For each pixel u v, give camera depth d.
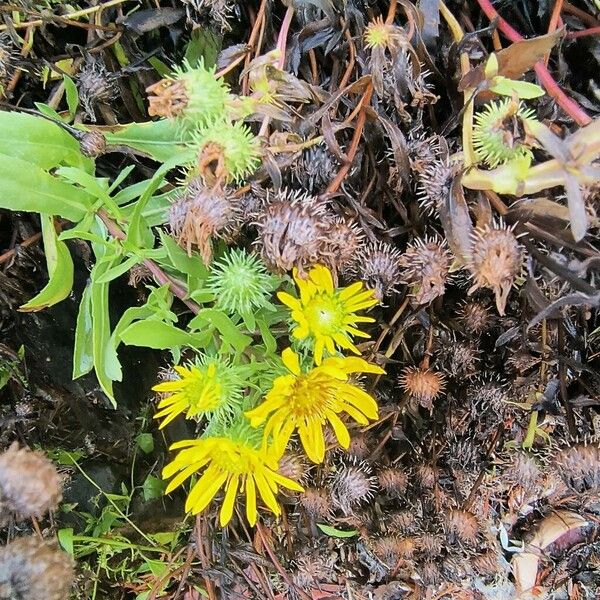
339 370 0.18
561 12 0.21
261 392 0.19
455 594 0.32
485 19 0.21
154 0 0.23
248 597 0.29
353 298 0.18
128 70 0.22
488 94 0.18
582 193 0.16
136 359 0.29
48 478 0.20
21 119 0.19
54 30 0.23
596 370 0.23
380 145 0.20
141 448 0.31
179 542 0.31
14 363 0.26
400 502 0.27
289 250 0.16
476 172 0.17
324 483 0.25
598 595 0.32
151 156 0.20
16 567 0.19
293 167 0.19
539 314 0.17
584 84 0.22
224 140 0.16
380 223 0.19
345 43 0.20
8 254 0.24
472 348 0.23
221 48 0.22
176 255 0.19
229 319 0.19
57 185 0.19
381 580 0.32
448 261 0.18
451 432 0.25
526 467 0.24
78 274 0.26
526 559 0.32
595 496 0.25
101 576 0.31
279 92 0.18
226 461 0.19
